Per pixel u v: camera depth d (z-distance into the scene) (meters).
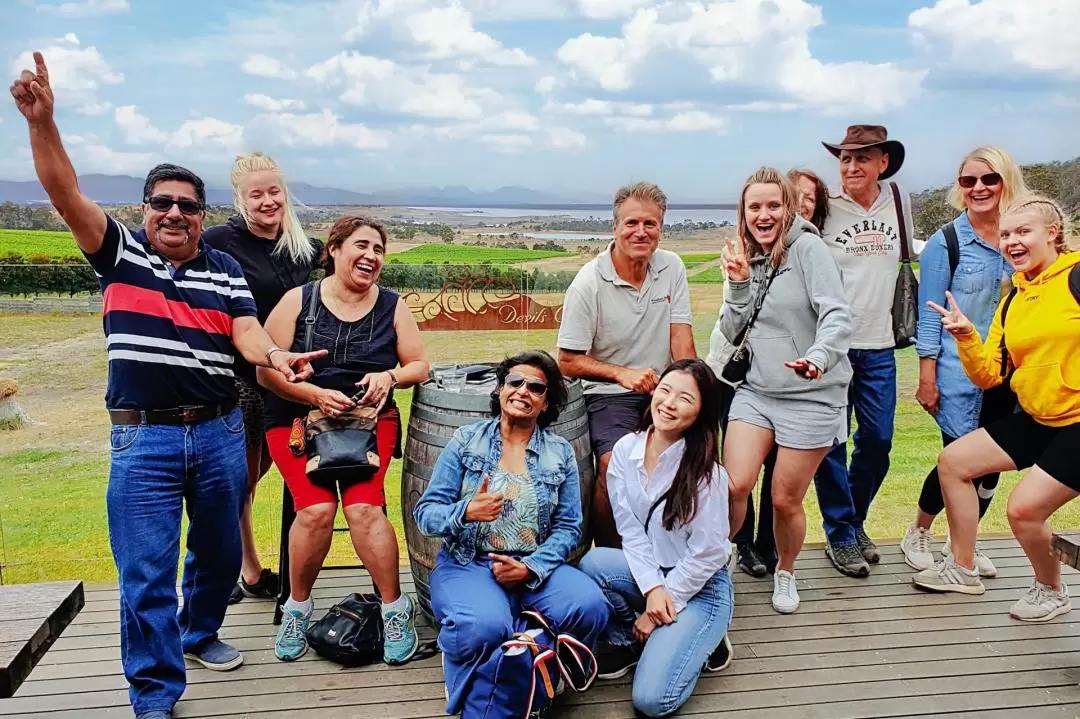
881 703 2.81
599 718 2.75
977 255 3.60
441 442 3.10
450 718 2.73
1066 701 2.81
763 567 3.80
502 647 2.58
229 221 3.36
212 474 2.72
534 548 2.87
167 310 2.58
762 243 3.27
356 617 3.09
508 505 2.85
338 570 3.90
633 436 3.07
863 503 3.99
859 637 3.25
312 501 2.99
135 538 2.59
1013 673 2.98
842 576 3.80
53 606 2.19
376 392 2.96
